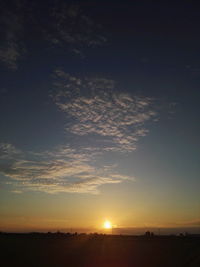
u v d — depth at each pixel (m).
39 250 51.53
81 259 43.44
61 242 72.44
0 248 51.12
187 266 37.16
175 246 64.19
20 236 97.62
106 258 44.78
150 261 42.12
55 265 37.62
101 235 103.56
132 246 64.50
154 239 91.75
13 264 37.03
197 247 61.75
